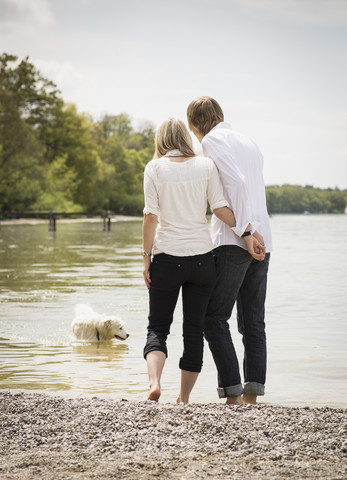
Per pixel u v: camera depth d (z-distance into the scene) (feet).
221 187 14.19
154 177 13.96
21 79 236.22
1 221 193.67
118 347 24.16
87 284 44.11
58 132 255.29
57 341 24.93
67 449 10.81
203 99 15.57
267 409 13.20
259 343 15.16
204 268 13.98
